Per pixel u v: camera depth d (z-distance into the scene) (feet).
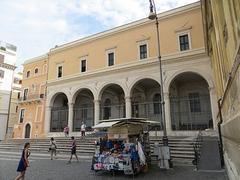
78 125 106.73
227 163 27.55
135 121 40.63
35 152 70.90
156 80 77.92
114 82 86.94
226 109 23.43
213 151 43.83
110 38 94.12
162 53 79.10
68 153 65.77
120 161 34.40
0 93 138.41
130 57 86.07
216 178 30.40
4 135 135.95
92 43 99.19
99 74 91.45
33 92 118.01
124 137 39.06
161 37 81.25
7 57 146.10
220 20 20.83
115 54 90.43
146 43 83.87
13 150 79.97
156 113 91.40
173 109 88.28
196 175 32.96
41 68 118.62
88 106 107.04
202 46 72.13
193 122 83.82
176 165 42.52
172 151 51.75
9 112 141.79
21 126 117.50
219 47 24.79
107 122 41.52
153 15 47.85
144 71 81.05
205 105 83.46
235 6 11.10
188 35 76.07
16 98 150.30
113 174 35.04
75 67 101.35
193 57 72.95
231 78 14.66
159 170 38.47
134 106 96.89
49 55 113.70
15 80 158.40
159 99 92.48
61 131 101.55
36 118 111.65
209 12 34.58
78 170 40.04
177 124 85.87
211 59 59.26
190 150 50.72
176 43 77.56
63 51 108.58
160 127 72.38
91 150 64.34
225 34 17.38
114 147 38.75
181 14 79.25
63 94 108.68
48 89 106.93
